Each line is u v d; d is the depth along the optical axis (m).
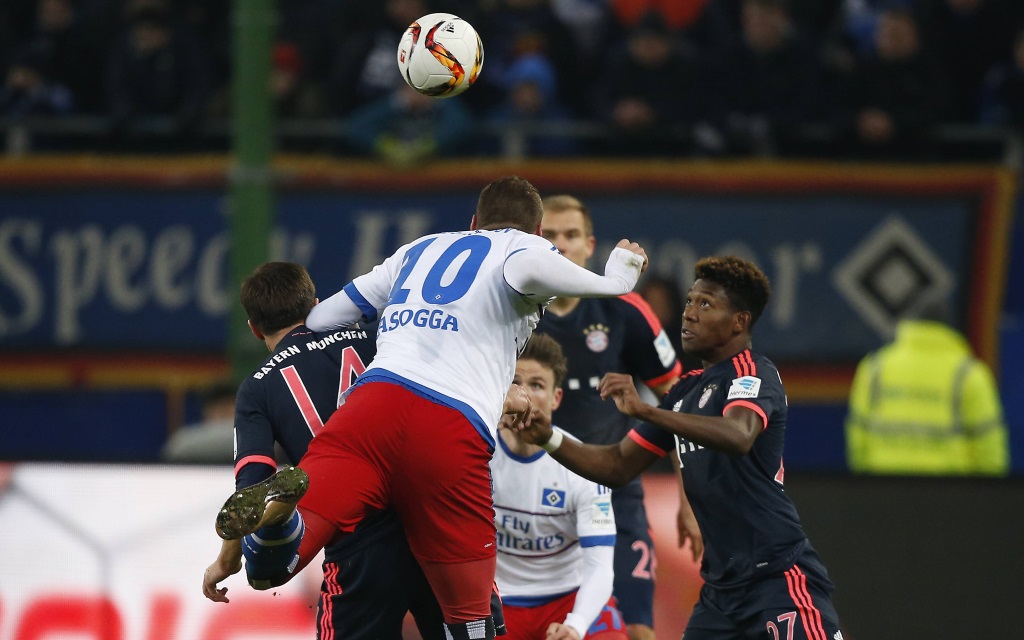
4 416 39.28
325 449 16.09
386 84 39.00
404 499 16.25
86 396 39.19
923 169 38.59
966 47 40.47
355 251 38.53
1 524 24.47
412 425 16.02
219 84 41.47
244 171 29.42
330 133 38.72
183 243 39.03
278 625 23.78
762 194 38.47
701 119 38.53
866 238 38.66
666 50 38.28
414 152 37.94
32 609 24.25
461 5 39.78
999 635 25.00
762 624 18.11
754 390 17.62
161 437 39.09
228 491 24.33
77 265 39.16
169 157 39.12
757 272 18.50
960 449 31.27
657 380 22.16
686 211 38.47
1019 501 25.30
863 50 40.84
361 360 17.86
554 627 18.72
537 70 38.66
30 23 43.16
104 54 41.25
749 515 18.16
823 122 38.72
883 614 25.00
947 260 38.72
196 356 39.00
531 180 38.34
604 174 38.41
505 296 16.52
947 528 25.25
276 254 38.50
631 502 21.88
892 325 38.66
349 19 39.75
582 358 21.59
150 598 24.08
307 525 15.67
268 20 29.50
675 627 23.61
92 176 39.06
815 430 38.66
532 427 17.44
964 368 31.39
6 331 39.25
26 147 39.59
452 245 17.03
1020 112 39.75
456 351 16.33
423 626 17.84
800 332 38.72
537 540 19.84
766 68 38.38
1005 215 38.62
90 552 24.30
